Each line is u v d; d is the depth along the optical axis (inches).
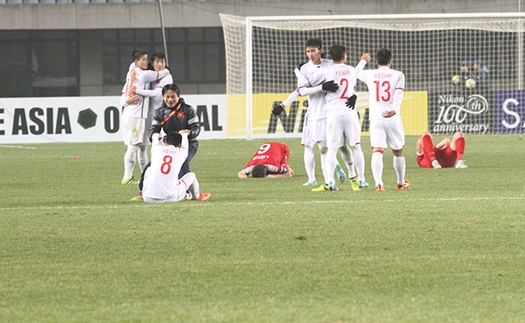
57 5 4212.6
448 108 3331.7
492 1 3998.5
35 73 4451.3
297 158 2372.0
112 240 963.3
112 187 1615.4
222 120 3228.3
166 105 1359.5
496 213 1139.9
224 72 4483.3
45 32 4429.1
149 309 665.0
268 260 844.0
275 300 688.4
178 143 1315.2
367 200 1301.7
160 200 1302.9
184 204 1278.3
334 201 1294.3
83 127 3193.9
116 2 4215.1
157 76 1656.0
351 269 799.1
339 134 1428.4
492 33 3814.0
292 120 3257.9
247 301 685.9
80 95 4471.0
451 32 3703.3
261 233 999.0
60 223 1093.8
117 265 829.2
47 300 698.2
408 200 1293.1
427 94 3326.8
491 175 1766.7
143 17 4215.1
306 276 772.6
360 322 621.3
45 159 2426.2
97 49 4439.0
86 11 4215.1
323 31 3973.9
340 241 941.2
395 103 1406.3
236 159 2346.2
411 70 3764.8
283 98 3255.4
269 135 3255.4
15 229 1046.4
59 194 1481.3
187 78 4483.3
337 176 1763.0
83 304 684.1
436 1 4037.9
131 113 1667.1
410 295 701.9
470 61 3580.2
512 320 625.0
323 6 4121.6
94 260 853.8
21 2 4367.6
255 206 1242.6
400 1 4062.5
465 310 653.3
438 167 1959.9
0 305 684.1
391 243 927.0
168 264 831.1
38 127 3176.7
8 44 4424.2
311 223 1067.9
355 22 3713.1
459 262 825.5
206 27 4256.9
